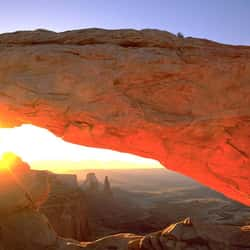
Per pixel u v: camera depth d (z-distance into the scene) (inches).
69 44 433.4
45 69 405.1
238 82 403.2
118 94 400.5
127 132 422.9
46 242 629.0
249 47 425.4
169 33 437.4
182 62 404.8
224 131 415.8
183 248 530.3
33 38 439.5
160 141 438.3
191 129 414.3
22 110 414.6
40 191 674.8
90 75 398.9
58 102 396.2
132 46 427.2
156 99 413.1
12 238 586.9
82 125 419.8
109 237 668.1
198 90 406.6
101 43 427.8
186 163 459.2
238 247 511.2
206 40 437.1
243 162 428.5
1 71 409.1
